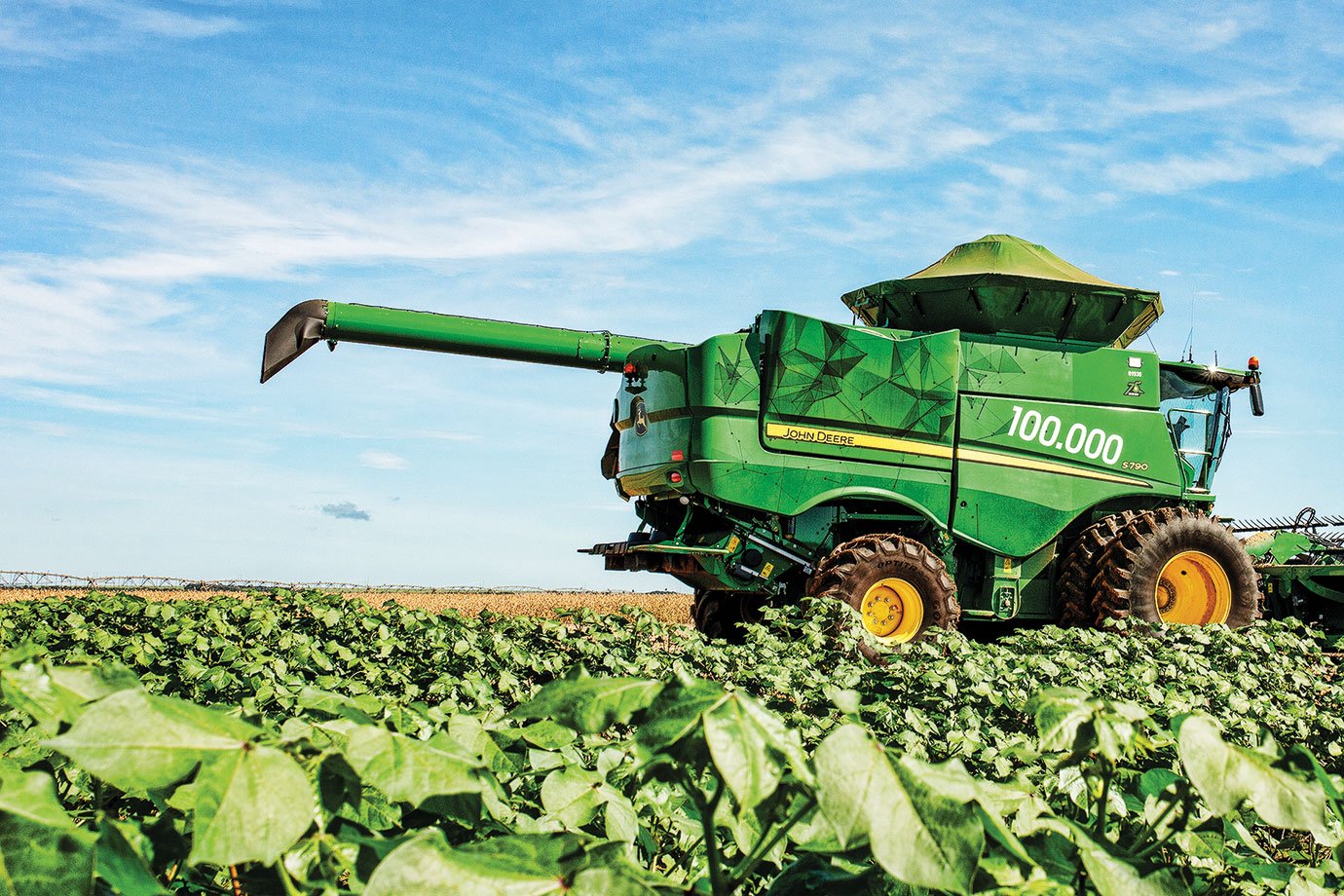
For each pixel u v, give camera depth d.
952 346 10.11
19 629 5.70
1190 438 11.62
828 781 0.99
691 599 21.45
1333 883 1.72
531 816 1.75
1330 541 12.71
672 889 1.03
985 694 4.21
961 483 10.10
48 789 0.85
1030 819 1.38
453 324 10.10
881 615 9.39
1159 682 5.24
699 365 9.42
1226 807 1.15
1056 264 11.25
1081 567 10.44
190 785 1.26
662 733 1.02
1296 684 6.11
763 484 9.43
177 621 6.40
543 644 5.93
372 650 5.48
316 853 1.16
